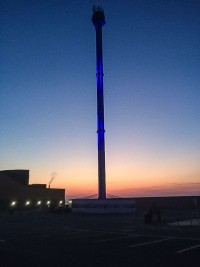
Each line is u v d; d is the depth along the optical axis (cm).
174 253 1252
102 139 5638
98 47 6028
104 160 5559
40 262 1084
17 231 2245
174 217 3503
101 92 5825
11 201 6744
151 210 2881
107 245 1490
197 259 1126
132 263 1061
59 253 1271
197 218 3412
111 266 1015
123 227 2484
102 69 5938
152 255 1212
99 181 5481
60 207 5362
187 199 4628
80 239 1730
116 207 4503
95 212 4656
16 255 1228
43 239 1752
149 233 2011
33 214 5119
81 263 1064
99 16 6131
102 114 5747
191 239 1683
